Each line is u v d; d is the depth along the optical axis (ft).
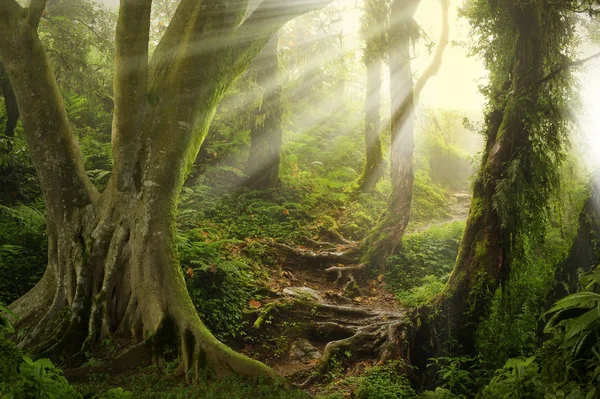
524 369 14.97
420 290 33.99
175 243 24.38
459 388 23.72
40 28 42.68
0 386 8.52
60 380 9.39
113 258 24.09
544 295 28.30
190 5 26.40
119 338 23.15
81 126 48.88
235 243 34.88
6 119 44.55
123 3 23.49
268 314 28.17
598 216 28.81
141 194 24.63
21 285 27.22
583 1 26.94
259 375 20.57
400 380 24.54
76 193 25.39
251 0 38.96
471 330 26.84
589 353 14.64
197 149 26.66
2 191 36.35
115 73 24.56
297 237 39.29
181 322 22.31
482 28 28.40
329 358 25.50
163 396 18.94
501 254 27.20
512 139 27.09
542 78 26.81
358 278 36.65
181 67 25.61
